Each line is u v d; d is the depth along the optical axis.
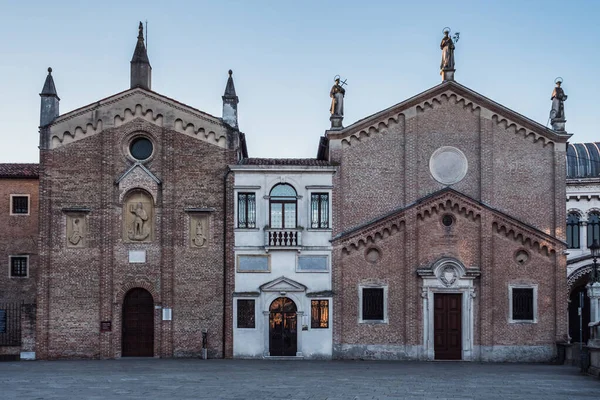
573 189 57.00
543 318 43.44
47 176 43.88
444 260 43.12
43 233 43.47
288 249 43.31
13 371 34.69
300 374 33.41
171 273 43.34
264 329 42.88
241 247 43.41
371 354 43.06
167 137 44.25
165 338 43.06
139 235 43.72
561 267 43.69
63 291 43.19
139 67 46.25
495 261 43.66
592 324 35.62
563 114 44.75
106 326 42.88
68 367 37.06
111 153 44.03
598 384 29.89
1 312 47.66
